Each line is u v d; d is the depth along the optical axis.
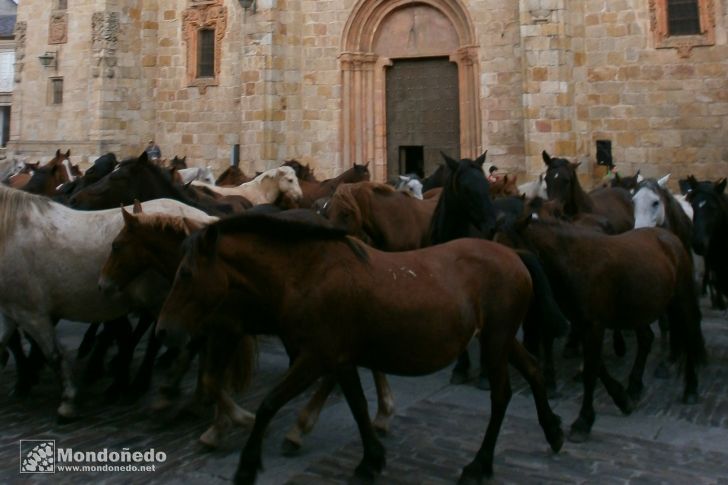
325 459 6.25
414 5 24.30
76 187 11.38
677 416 7.62
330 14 24.67
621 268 7.00
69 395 7.29
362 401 5.48
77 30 28.88
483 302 5.56
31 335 7.40
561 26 20.05
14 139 30.34
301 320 5.07
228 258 5.14
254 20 24.30
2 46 47.44
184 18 28.05
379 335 5.14
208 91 27.72
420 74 24.58
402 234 9.55
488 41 22.80
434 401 8.18
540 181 14.76
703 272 16.41
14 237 7.10
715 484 5.67
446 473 5.90
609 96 21.06
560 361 10.55
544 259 6.92
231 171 19.56
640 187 11.65
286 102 24.61
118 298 7.34
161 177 9.11
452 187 8.68
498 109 22.66
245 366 7.01
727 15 19.84
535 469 6.00
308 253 5.21
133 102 28.38
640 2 20.69
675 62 20.41
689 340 8.10
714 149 20.00
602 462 6.18
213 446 6.41
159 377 9.21
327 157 24.72
